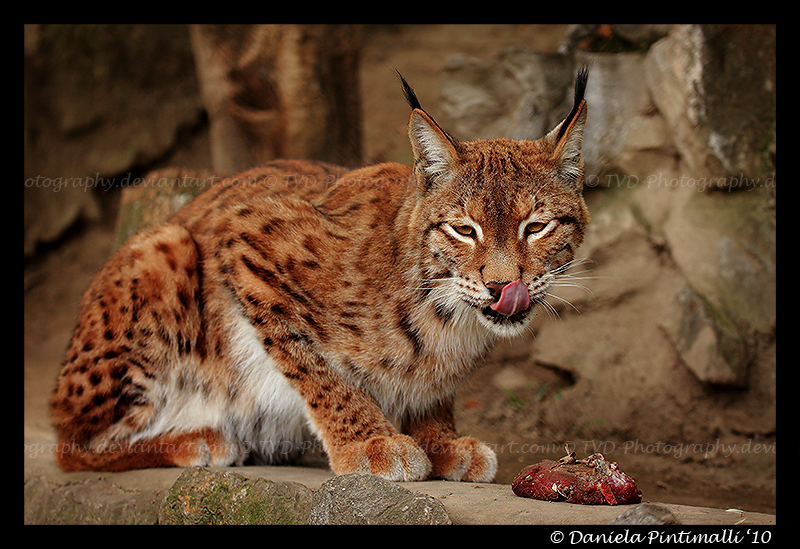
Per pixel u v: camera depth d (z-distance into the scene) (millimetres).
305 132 12484
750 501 8312
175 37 17734
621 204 11367
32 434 9047
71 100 16641
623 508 5375
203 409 7352
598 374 10641
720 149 10633
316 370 6863
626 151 11492
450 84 12969
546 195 6320
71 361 7453
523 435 10469
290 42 12117
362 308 6770
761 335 9945
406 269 6633
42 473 7621
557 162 6441
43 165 16266
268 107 12391
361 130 13281
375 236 6859
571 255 6613
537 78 12109
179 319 7227
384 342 6758
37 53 16312
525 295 5984
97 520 6883
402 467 6422
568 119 6477
